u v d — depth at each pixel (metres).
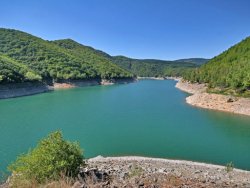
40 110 91.06
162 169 31.83
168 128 65.62
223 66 168.50
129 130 63.41
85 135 58.75
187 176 24.75
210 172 32.09
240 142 54.34
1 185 18.22
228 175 30.69
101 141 54.38
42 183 17.36
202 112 88.31
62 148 22.72
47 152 22.00
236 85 105.69
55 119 75.44
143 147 50.91
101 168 30.66
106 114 83.69
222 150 49.28
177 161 41.91
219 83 120.25
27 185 17.23
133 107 98.12
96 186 15.78
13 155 44.78
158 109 93.88
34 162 21.20
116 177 22.78
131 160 40.56
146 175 21.59
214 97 100.56
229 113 87.31
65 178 18.62
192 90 162.38
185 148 50.50
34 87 156.00
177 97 130.62
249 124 70.94
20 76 150.38
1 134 58.75
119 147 50.78
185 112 88.19
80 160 23.83
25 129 63.59
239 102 91.50
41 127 65.62
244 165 42.12
